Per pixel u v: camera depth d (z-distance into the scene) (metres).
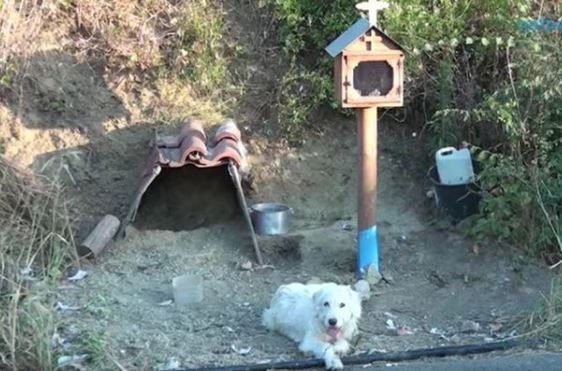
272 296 6.54
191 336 6.00
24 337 5.45
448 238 7.13
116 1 8.23
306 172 7.84
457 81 7.84
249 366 5.52
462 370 5.46
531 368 5.48
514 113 7.16
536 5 8.14
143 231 7.27
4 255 6.16
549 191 6.95
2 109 7.75
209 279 6.76
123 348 5.79
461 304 6.46
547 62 7.28
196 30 8.15
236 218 7.53
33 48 7.95
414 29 7.83
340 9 8.06
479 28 7.91
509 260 6.84
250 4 8.42
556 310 6.12
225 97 8.08
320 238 7.20
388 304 6.46
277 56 8.21
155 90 8.03
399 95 6.54
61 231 6.93
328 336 5.68
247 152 7.88
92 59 8.07
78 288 6.57
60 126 7.79
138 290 6.60
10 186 6.97
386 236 7.24
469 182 7.09
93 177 7.65
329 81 7.95
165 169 7.55
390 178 7.82
